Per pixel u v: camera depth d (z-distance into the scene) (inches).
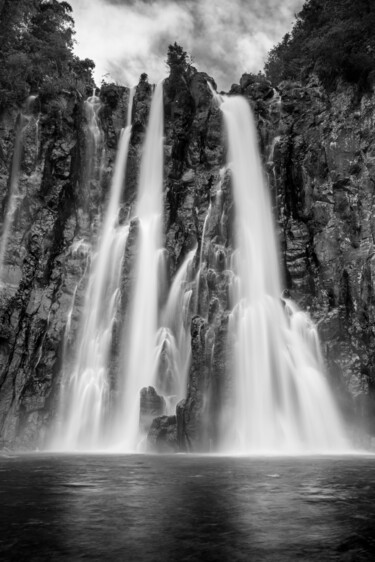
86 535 282.4
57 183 1646.2
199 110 1803.6
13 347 1384.1
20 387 1334.9
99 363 1366.9
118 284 1478.8
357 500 384.2
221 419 1050.7
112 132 1839.3
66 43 2172.7
